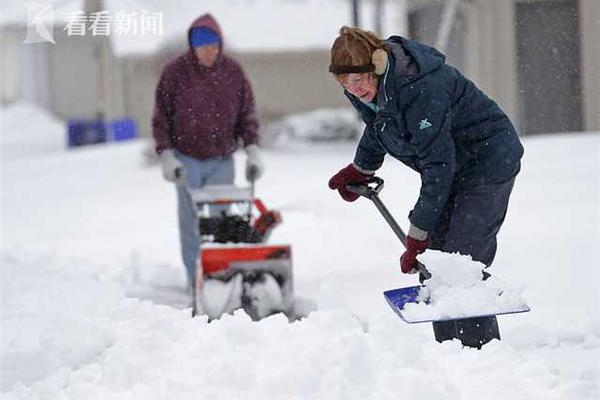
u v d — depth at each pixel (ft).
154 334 33.55
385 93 33.50
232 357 31.83
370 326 36.42
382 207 38.32
